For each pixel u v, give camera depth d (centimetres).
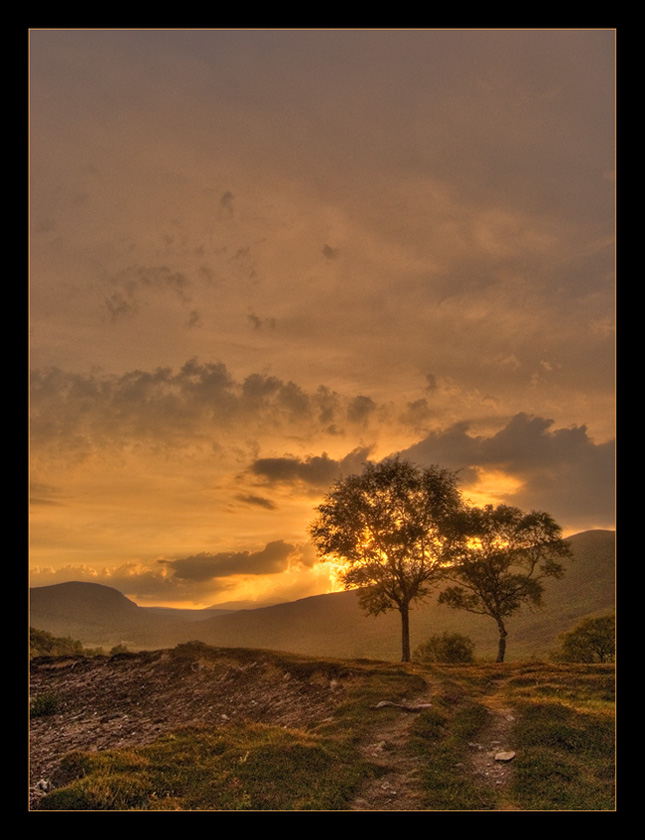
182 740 1803
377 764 1608
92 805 1301
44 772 1625
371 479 4253
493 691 2628
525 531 4784
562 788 1438
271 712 2509
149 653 3688
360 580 4175
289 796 1388
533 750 1689
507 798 1412
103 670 3550
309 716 2316
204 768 1552
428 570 4212
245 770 1531
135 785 1416
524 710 2095
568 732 1783
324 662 2916
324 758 1622
